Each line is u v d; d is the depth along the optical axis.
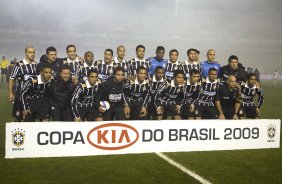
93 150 4.68
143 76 6.26
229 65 7.28
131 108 6.59
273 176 4.30
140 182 4.00
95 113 5.96
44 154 4.51
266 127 5.40
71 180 4.04
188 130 5.02
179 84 6.36
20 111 6.25
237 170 4.52
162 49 7.73
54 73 7.08
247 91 6.74
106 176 4.20
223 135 5.20
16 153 4.41
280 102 13.83
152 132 4.88
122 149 4.79
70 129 4.57
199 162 4.86
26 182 3.94
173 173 4.34
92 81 5.73
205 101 6.72
